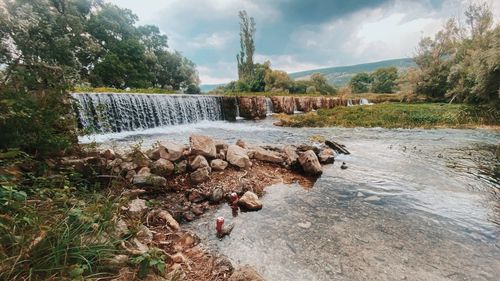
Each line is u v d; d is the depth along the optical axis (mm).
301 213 5113
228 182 6262
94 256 2613
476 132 16219
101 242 2840
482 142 12844
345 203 5609
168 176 6102
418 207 5426
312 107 33594
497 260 3693
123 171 5715
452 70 31203
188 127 18875
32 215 2598
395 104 32531
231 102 25469
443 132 16375
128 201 4496
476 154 10211
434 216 5027
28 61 4766
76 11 28469
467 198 5887
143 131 16109
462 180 7094
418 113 22000
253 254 3779
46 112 4406
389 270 3455
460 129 17641
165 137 14000
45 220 2703
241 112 26469
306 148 9570
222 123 22062
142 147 10602
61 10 24500
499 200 5766
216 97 23969
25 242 2285
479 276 3365
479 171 7926
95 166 5457
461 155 10039
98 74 29266
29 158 3938
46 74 4895
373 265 3557
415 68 40469
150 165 6031
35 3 16266
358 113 23516
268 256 3736
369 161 9148
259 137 14805
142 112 16844
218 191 5645
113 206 3654
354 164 8742
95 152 5910
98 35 32781
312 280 3244
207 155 7055
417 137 14500
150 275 2834
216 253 3775
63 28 19234
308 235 4309
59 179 4070
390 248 3961
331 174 7621
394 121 20125
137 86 34281
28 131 4152
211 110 23453
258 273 3307
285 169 7832
